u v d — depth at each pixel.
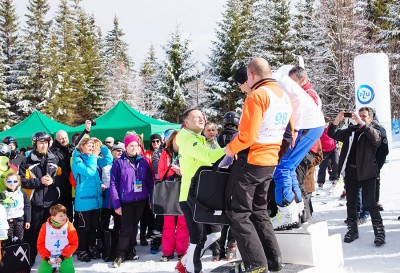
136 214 5.50
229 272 3.46
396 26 34.59
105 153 6.26
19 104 37.69
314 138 3.77
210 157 3.52
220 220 3.43
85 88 43.22
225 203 3.34
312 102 3.78
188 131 3.88
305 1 40.25
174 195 4.88
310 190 6.52
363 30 31.62
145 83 57.66
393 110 33.41
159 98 32.81
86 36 48.25
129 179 5.35
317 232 3.88
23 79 38.84
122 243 5.35
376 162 5.20
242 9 36.38
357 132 5.30
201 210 3.46
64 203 6.10
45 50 39.25
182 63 33.91
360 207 6.42
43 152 5.75
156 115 33.53
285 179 3.78
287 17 32.25
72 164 5.71
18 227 5.18
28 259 5.17
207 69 33.31
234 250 5.23
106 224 6.04
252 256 3.12
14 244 5.11
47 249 4.83
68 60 42.38
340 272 3.87
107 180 6.06
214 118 32.06
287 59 31.84
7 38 41.91
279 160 3.43
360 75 16.08
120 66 57.03
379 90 15.79
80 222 5.69
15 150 7.71
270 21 32.44
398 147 19.75
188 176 4.00
